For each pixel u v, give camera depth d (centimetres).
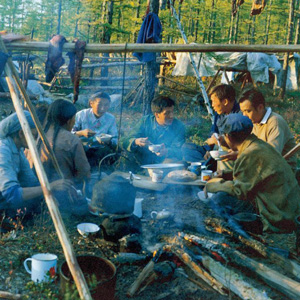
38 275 288
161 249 321
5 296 267
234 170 356
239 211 379
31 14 3791
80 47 288
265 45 302
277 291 285
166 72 1738
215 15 2647
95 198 342
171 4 949
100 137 539
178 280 301
